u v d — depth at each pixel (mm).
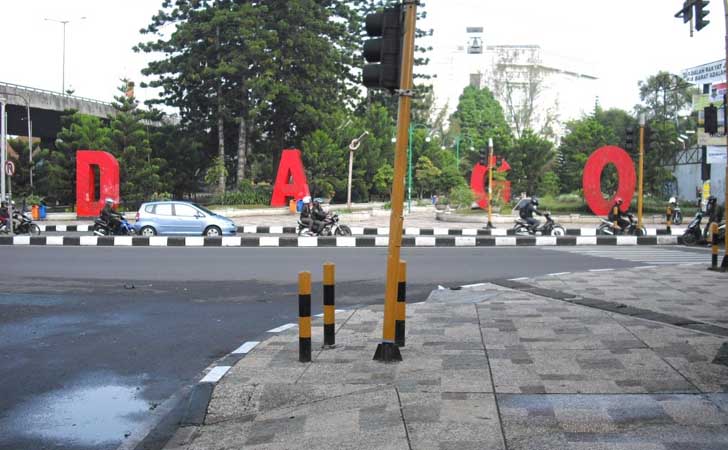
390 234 7289
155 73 47625
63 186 44688
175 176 50781
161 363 7781
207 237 22938
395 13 7168
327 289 8023
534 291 12023
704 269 15062
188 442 5391
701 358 7020
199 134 52219
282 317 10312
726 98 14656
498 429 5137
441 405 5723
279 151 56500
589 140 58750
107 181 38219
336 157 53750
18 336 9062
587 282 13016
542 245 23344
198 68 47344
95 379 7172
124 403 6414
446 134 92438
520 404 5711
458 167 74688
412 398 5930
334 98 57719
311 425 5441
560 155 63969
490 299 11195
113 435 5605
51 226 32188
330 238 22906
